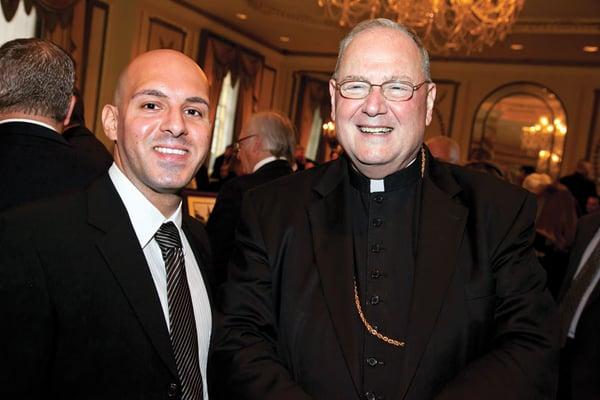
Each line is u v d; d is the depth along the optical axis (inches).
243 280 59.1
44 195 70.3
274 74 522.0
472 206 59.1
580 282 100.3
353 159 59.8
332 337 55.3
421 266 56.1
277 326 58.1
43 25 299.7
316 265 57.8
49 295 47.5
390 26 58.6
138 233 55.4
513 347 52.7
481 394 49.6
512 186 60.7
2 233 47.4
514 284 55.4
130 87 55.9
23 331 45.9
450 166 64.9
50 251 48.4
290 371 56.6
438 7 278.7
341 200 62.3
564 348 98.2
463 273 55.9
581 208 329.4
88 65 336.8
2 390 45.3
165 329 52.2
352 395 53.7
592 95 437.1
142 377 50.6
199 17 412.5
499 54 444.1
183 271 57.4
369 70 56.6
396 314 56.6
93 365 49.0
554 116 447.8
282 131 124.4
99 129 350.6
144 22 363.9
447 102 477.7
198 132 56.7
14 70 73.2
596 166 434.6
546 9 334.0
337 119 59.0
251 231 61.1
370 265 59.1
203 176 300.2
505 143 463.5
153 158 54.6
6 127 72.4
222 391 55.2
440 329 54.1
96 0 336.5
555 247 136.6
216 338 57.6
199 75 58.2
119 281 50.8
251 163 126.2
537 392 51.3
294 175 66.0
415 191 62.0
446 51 334.0
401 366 53.7
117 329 50.1
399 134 56.9
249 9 395.9
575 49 400.2
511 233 56.8
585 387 85.0
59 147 73.7
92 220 51.8
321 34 439.2
